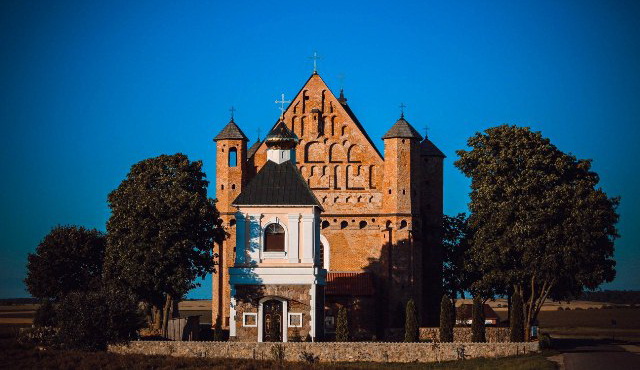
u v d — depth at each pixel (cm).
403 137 11619
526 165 10462
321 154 11844
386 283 11456
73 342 8575
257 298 9256
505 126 10838
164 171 10625
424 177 12156
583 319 16500
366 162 11775
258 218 9362
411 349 8238
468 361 8169
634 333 13188
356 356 8194
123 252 9425
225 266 11425
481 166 10644
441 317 9731
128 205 9594
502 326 11088
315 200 9388
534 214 10019
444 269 12119
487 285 10488
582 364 7888
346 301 11212
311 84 11969
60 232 12069
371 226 11644
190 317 10250
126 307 8706
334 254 11638
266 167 9644
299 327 9200
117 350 8494
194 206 9481
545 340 8875
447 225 12125
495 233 10406
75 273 12056
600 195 10006
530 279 10350
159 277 9356
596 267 10000
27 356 8244
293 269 9256
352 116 12756
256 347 8262
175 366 7750
